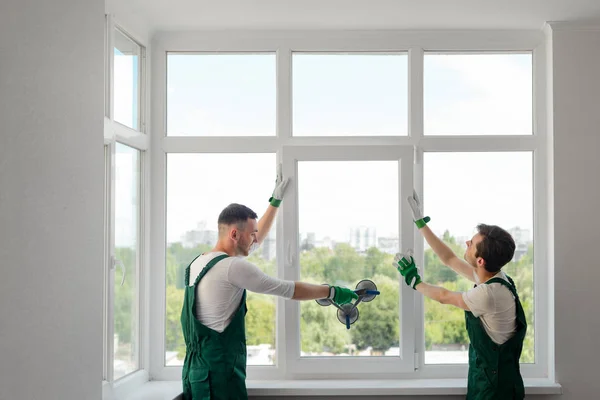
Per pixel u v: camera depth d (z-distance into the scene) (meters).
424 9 3.08
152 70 3.40
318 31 3.38
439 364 3.38
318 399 3.19
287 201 3.35
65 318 1.78
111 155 2.79
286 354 3.34
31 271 1.61
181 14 3.13
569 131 3.27
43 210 1.67
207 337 2.82
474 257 2.92
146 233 3.35
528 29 3.38
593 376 3.22
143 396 3.02
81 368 1.88
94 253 1.96
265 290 2.83
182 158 3.42
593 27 3.26
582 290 3.24
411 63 3.39
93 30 1.97
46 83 1.69
